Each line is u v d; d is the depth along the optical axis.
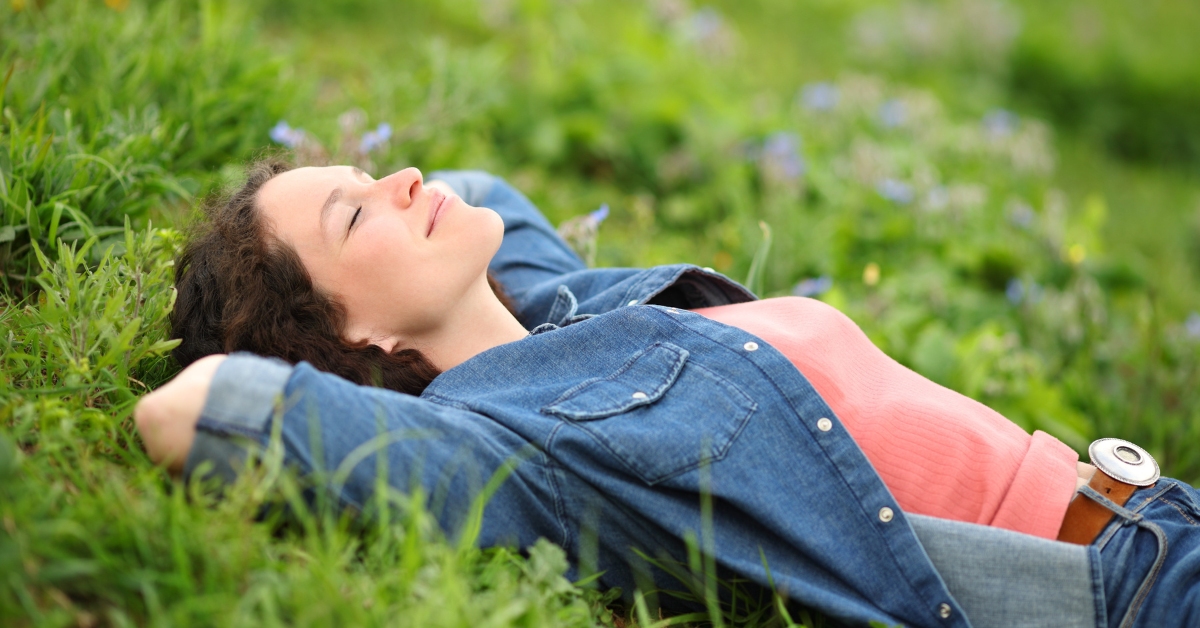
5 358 1.79
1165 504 1.76
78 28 2.81
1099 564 1.59
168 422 1.48
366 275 1.91
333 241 1.93
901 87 6.51
